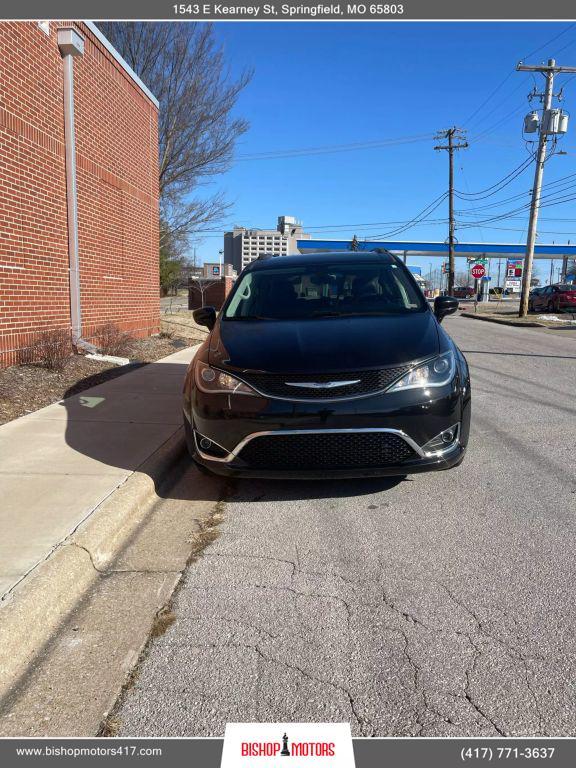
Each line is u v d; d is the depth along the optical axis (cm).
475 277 3350
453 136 3991
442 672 240
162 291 5353
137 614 288
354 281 525
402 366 385
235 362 400
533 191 2581
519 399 766
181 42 2031
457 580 311
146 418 622
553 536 361
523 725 212
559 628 267
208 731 215
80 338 1020
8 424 591
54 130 927
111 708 226
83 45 984
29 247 857
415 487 449
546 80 2477
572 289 2898
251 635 268
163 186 2202
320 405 371
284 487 458
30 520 360
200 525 392
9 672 244
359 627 272
